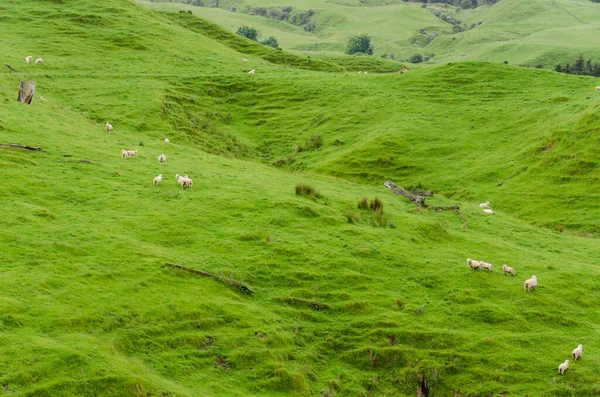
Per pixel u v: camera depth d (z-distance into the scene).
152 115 67.81
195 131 70.00
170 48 99.75
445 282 32.31
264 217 36.72
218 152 64.81
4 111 50.81
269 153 71.56
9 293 23.61
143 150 50.97
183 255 30.73
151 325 24.28
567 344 27.95
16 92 62.22
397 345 26.91
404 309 29.27
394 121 74.00
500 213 51.53
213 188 41.38
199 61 95.81
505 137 68.25
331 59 161.38
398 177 62.88
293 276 30.58
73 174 39.56
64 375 19.69
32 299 23.59
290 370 24.12
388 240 36.66
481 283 32.62
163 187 40.06
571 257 40.59
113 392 19.62
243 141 73.31
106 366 20.55
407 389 25.12
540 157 60.66
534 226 48.94
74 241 29.48
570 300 32.16
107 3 113.06
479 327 28.88
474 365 26.06
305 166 66.31
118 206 35.53
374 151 66.38
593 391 24.81
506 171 60.47
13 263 26.19
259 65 102.00
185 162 49.72
